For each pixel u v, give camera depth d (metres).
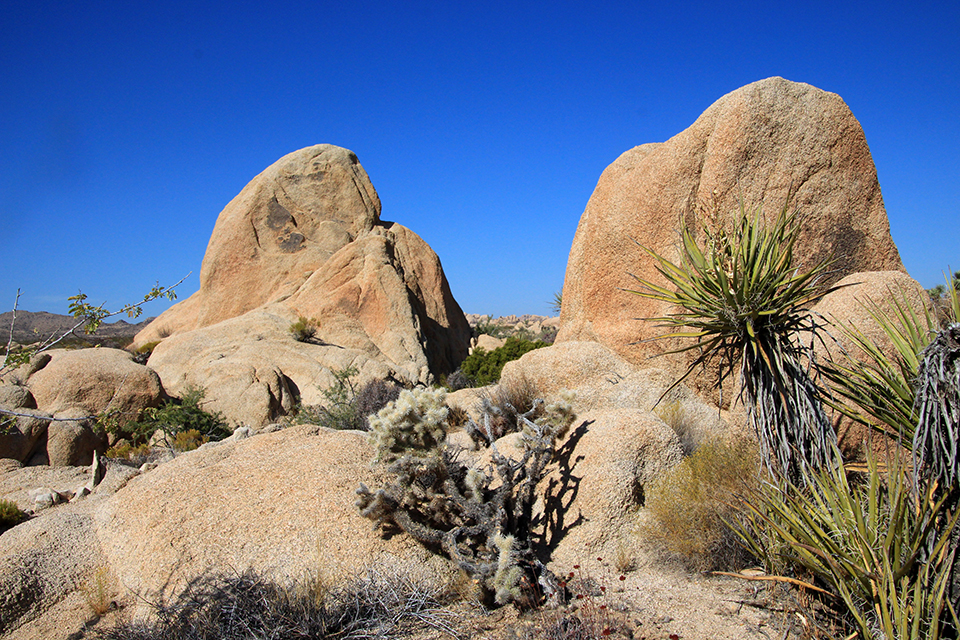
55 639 4.42
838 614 3.79
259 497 5.56
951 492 3.55
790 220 4.69
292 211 27.28
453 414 9.49
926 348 3.56
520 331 43.19
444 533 4.95
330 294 23.55
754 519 4.56
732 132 8.01
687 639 3.87
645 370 8.53
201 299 26.86
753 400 4.56
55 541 5.43
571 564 5.21
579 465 5.93
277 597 4.31
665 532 5.12
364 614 4.35
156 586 4.68
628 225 9.29
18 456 11.68
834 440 4.21
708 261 4.73
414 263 28.11
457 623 4.34
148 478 6.30
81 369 13.67
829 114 7.77
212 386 16.64
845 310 6.20
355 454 6.42
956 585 3.38
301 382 18.48
